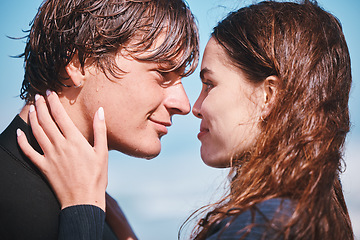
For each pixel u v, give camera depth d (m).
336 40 1.40
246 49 1.39
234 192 1.30
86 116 1.53
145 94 1.53
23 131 1.46
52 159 1.41
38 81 1.51
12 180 1.39
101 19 1.49
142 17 1.52
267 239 1.04
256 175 1.24
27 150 1.42
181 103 1.61
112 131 1.54
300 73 1.32
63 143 1.42
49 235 1.37
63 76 1.51
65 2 1.49
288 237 1.06
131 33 1.51
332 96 1.32
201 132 1.53
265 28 1.38
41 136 1.43
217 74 1.44
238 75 1.40
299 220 1.08
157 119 1.59
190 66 1.64
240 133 1.38
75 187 1.38
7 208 1.35
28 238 1.35
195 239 1.22
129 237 1.69
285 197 1.15
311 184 1.15
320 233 1.11
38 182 1.41
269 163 1.24
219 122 1.42
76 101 1.52
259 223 1.07
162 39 1.54
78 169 1.39
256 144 1.35
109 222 1.70
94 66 1.50
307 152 1.22
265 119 1.35
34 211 1.37
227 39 1.44
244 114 1.38
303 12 1.42
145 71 1.53
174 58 1.56
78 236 1.31
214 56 1.46
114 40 1.49
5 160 1.42
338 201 1.41
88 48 1.49
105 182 1.43
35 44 1.52
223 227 1.14
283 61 1.33
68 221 1.33
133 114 1.53
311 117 1.28
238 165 1.38
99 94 1.50
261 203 1.13
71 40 1.48
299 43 1.34
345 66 1.41
